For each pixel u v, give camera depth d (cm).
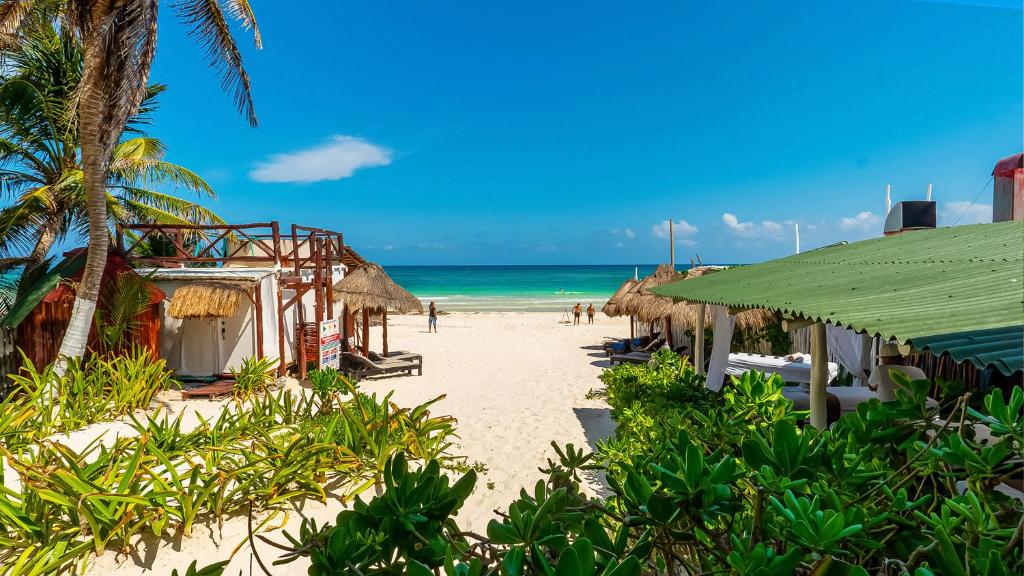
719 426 321
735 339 1404
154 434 552
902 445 230
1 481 387
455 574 138
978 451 210
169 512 398
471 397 1183
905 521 169
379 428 535
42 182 1398
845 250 752
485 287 8800
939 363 707
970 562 142
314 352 1309
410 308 1592
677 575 178
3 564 356
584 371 1564
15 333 971
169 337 1215
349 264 1891
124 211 1480
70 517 394
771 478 172
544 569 136
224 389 1031
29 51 1298
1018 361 193
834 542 137
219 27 1000
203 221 1659
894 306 335
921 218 842
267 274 1212
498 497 584
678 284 971
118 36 865
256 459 474
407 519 167
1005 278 354
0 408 670
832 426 256
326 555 159
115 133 892
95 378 825
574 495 221
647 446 456
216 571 255
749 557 137
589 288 8506
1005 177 776
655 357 1214
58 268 1074
